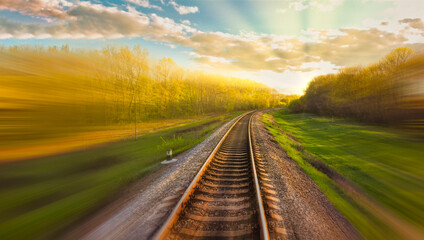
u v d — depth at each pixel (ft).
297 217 13.80
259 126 82.12
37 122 75.66
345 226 15.99
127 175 30.19
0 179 32.12
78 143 65.67
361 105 137.90
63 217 16.93
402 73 103.60
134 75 93.40
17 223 16.96
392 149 56.44
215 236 10.99
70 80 85.46
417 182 32.27
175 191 16.63
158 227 11.93
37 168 38.34
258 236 10.95
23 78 78.64
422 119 90.43
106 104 94.63
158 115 141.79
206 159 25.86
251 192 16.30
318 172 35.19
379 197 26.21
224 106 257.34
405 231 17.66
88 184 28.09
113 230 12.86
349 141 73.00
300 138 86.22
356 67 154.51
